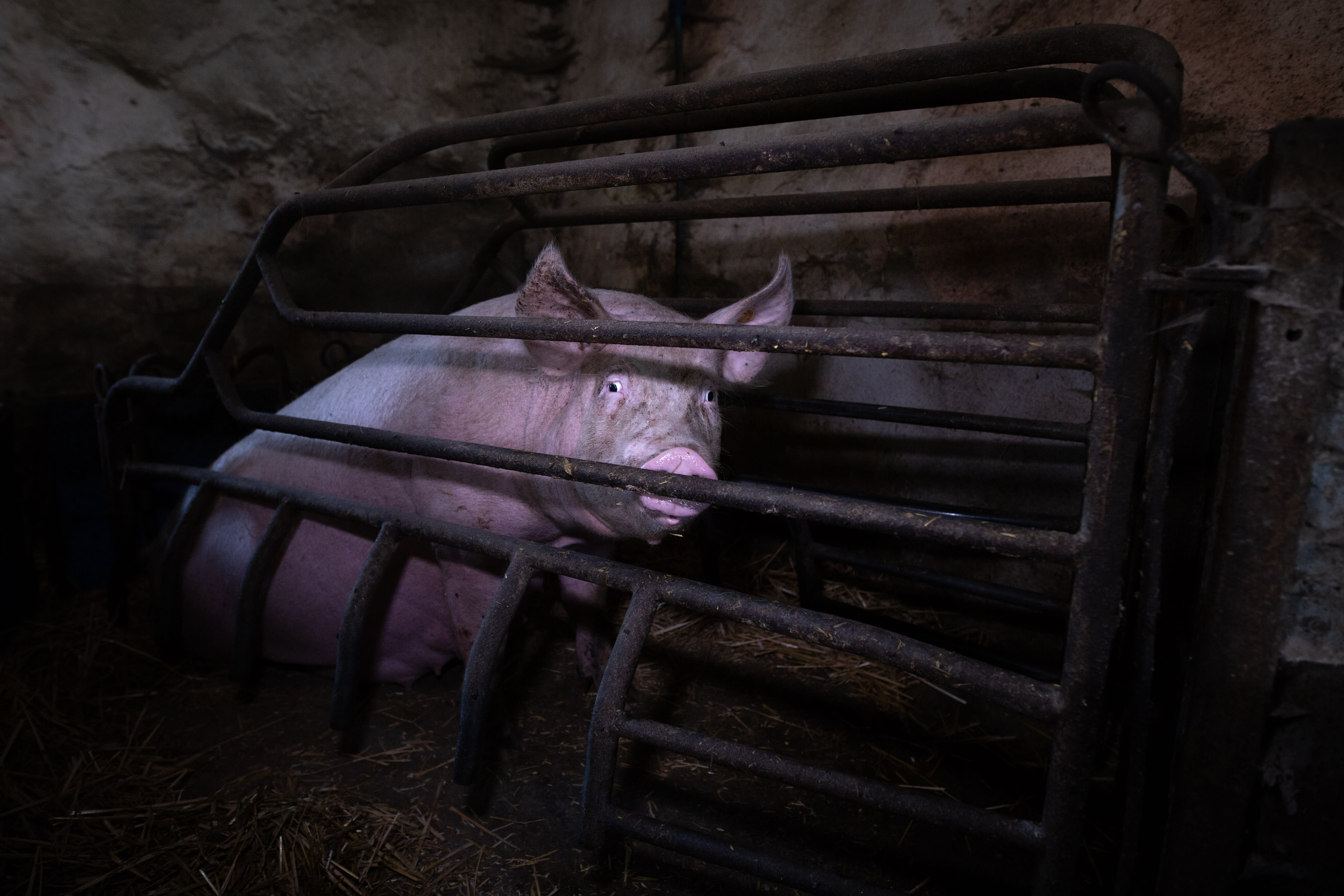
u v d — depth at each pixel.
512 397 2.05
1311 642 1.11
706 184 3.69
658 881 1.67
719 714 2.33
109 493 2.67
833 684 2.51
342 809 1.89
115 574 2.76
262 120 3.86
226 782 2.01
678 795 1.96
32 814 1.86
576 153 4.50
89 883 1.65
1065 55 1.16
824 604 2.81
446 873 1.69
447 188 1.61
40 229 3.37
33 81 3.29
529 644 2.75
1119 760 1.89
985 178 2.67
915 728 2.28
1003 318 2.20
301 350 4.08
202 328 3.87
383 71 4.14
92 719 2.29
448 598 2.09
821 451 3.32
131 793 1.96
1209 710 1.16
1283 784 1.16
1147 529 1.11
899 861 1.75
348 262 4.18
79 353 3.53
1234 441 1.11
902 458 3.03
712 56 3.68
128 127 3.53
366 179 2.07
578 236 4.62
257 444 2.62
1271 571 1.09
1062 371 2.51
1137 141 1.00
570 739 2.20
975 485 2.81
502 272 3.13
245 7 3.72
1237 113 2.09
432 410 2.10
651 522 1.79
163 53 3.56
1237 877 1.21
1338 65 1.89
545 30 4.59
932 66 1.27
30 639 2.73
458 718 2.33
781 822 1.87
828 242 3.19
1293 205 1.01
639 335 1.35
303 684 2.55
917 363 2.92
